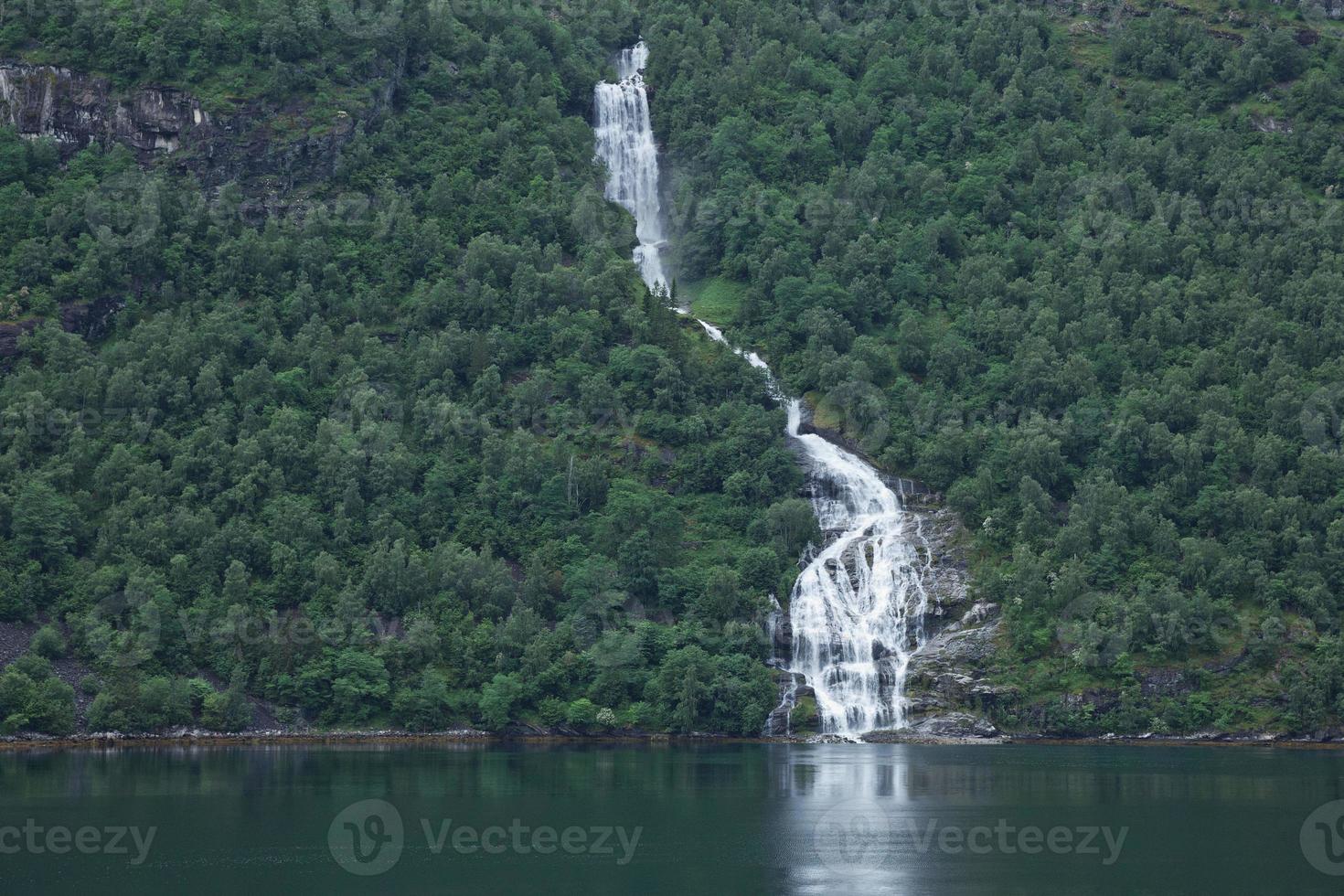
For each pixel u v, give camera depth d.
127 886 183.12
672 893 183.38
